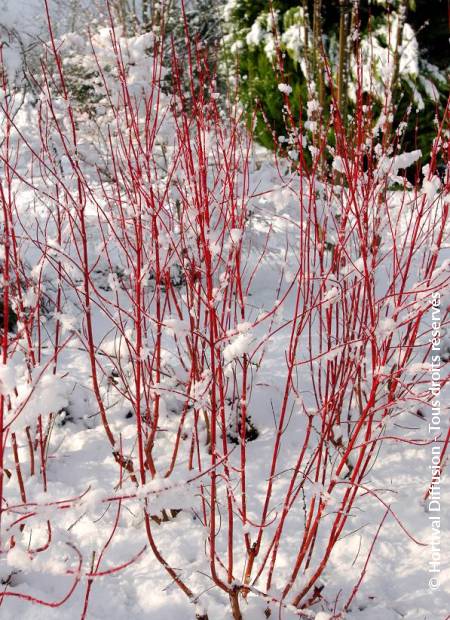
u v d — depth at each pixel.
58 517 2.06
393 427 2.41
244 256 4.26
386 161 1.88
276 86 5.97
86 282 1.76
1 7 2.87
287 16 5.83
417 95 5.13
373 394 1.52
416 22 5.16
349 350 1.90
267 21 5.96
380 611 1.73
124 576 1.87
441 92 5.20
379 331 1.54
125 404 2.63
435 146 1.71
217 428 2.43
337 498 2.13
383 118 1.97
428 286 1.55
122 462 1.99
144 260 2.02
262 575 1.85
